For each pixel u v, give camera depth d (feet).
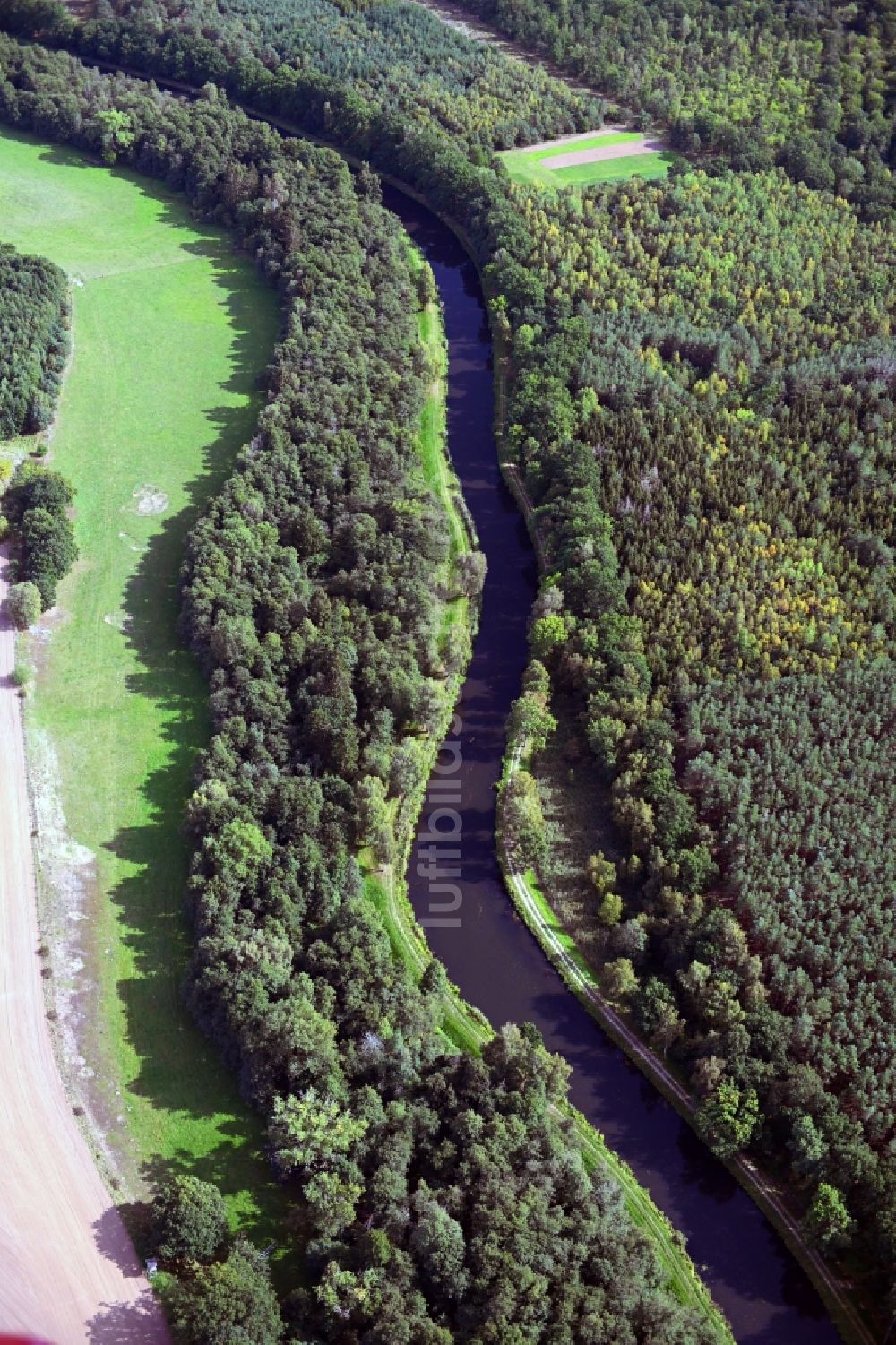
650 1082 511.40
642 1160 489.67
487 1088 474.90
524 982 543.39
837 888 542.57
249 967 499.92
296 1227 451.94
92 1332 421.18
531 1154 458.50
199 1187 444.14
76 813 584.40
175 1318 415.23
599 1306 418.92
